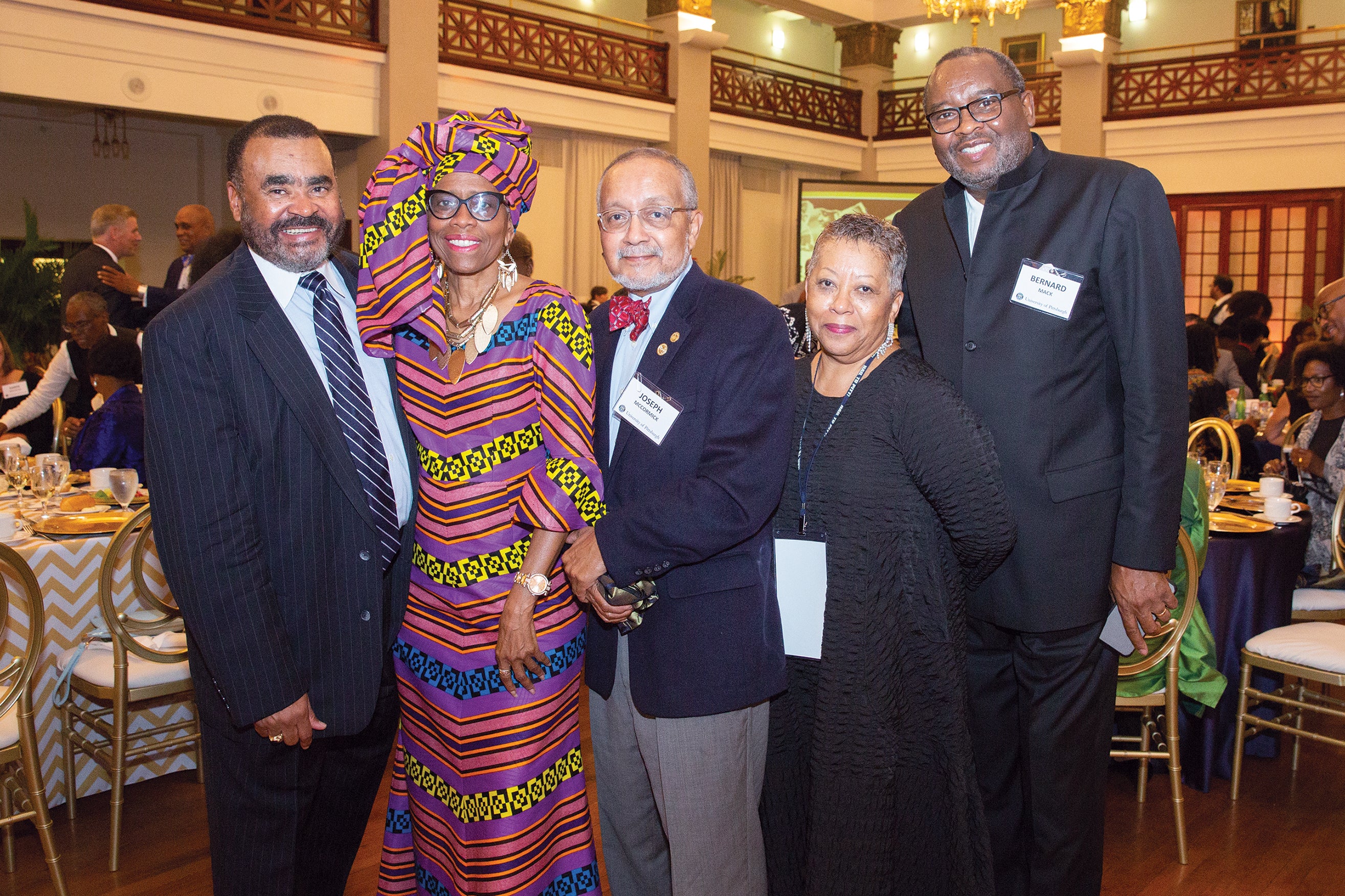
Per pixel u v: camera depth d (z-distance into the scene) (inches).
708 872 71.2
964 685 76.1
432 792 73.6
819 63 660.7
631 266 68.6
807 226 479.8
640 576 65.5
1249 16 538.3
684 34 450.6
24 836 111.4
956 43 623.5
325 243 67.7
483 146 65.7
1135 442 77.2
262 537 67.4
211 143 446.3
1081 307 77.6
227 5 312.7
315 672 69.3
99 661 109.9
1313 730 146.0
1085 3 471.2
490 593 69.5
